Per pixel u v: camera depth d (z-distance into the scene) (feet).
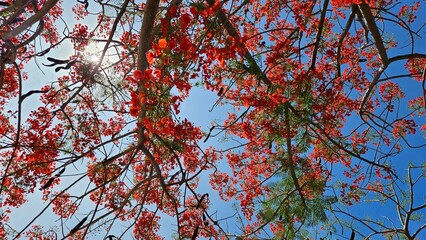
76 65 29.53
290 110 25.53
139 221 30.50
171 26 19.27
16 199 30.01
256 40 31.91
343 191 32.30
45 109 31.14
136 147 21.57
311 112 25.94
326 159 32.22
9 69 32.09
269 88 25.00
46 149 28.91
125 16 29.07
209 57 18.90
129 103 19.69
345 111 29.99
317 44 24.97
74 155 23.99
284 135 26.25
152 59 17.31
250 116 29.09
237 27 28.60
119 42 27.04
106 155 24.02
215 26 19.30
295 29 26.04
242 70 25.27
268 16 31.40
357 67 32.40
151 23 19.90
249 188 34.17
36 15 18.54
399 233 29.55
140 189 30.14
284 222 26.18
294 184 26.53
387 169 27.76
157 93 17.67
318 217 24.79
